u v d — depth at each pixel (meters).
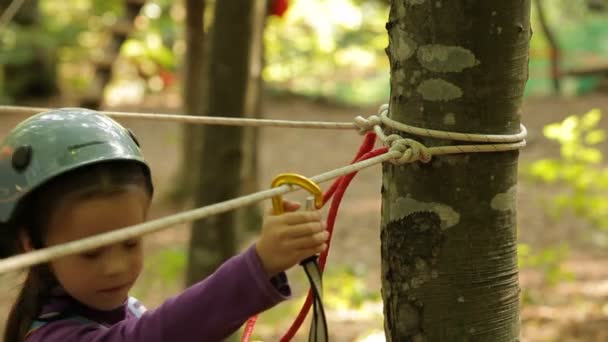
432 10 1.82
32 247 1.74
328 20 11.60
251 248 1.64
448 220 1.87
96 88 7.94
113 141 1.72
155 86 17.47
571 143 7.01
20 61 15.26
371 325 5.49
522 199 9.22
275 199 1.65
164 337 1.62
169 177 11.04
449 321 1.89
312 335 1.70
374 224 8.85
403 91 1.88
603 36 17.03
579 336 5.16
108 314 1.80
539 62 16.16
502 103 1.84
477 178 1.86
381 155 1.77
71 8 16.97
